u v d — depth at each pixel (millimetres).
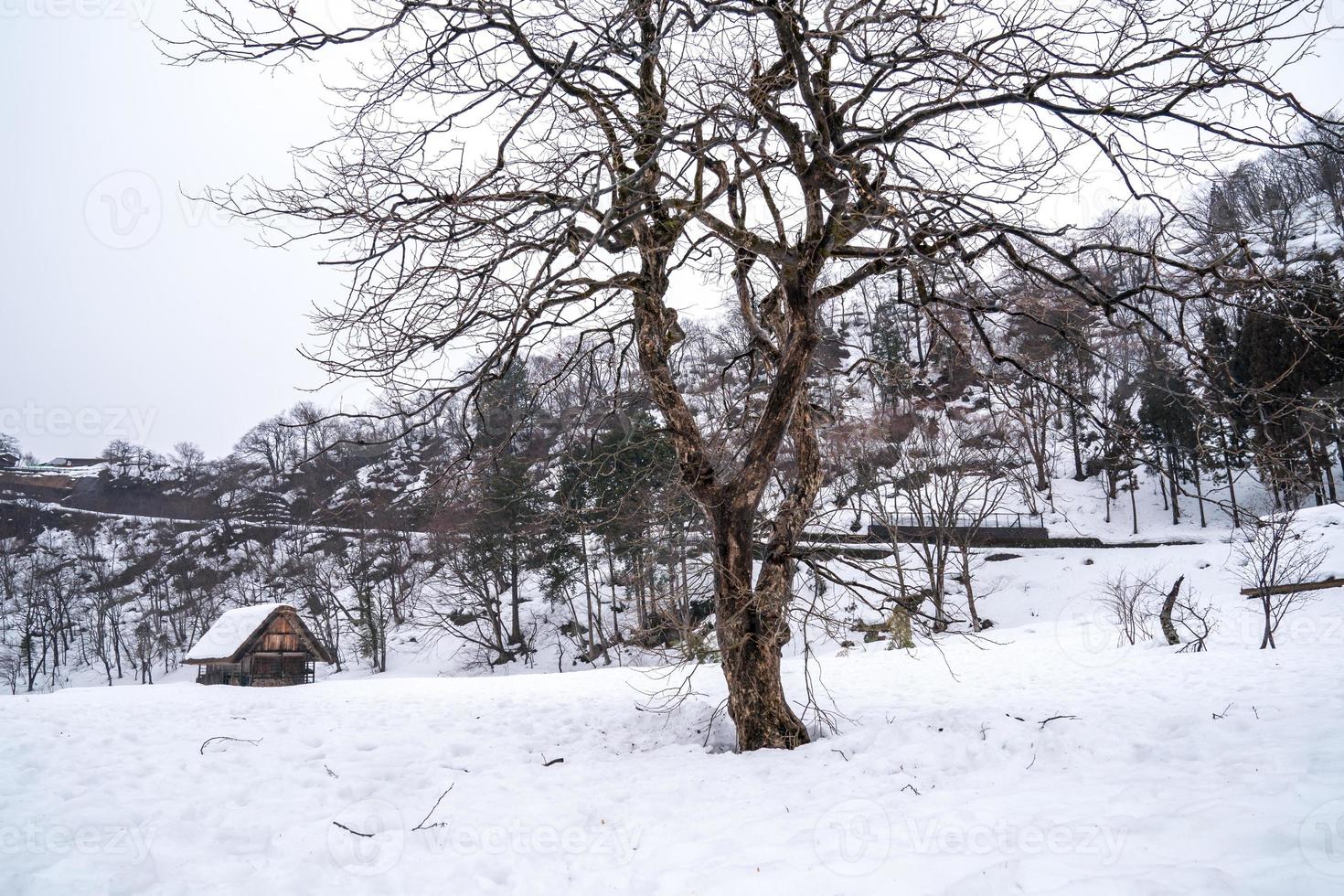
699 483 8094
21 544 54250
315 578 37281
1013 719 8000
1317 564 20094
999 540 34969
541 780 6801
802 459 8672
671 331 8547
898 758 6723
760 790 6168
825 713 8664
